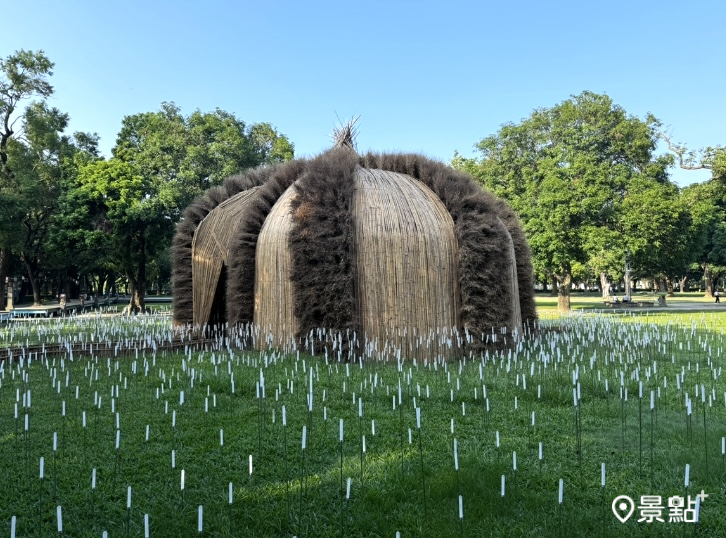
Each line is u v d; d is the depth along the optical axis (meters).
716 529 3.96
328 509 4.31
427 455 5.38
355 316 10.08
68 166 31.17
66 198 28.42
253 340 11.38
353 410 7.01
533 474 4.84
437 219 10.88
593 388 7.86
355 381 8.47
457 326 10.73
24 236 30.45
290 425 6.35
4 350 10.59
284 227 11.11
